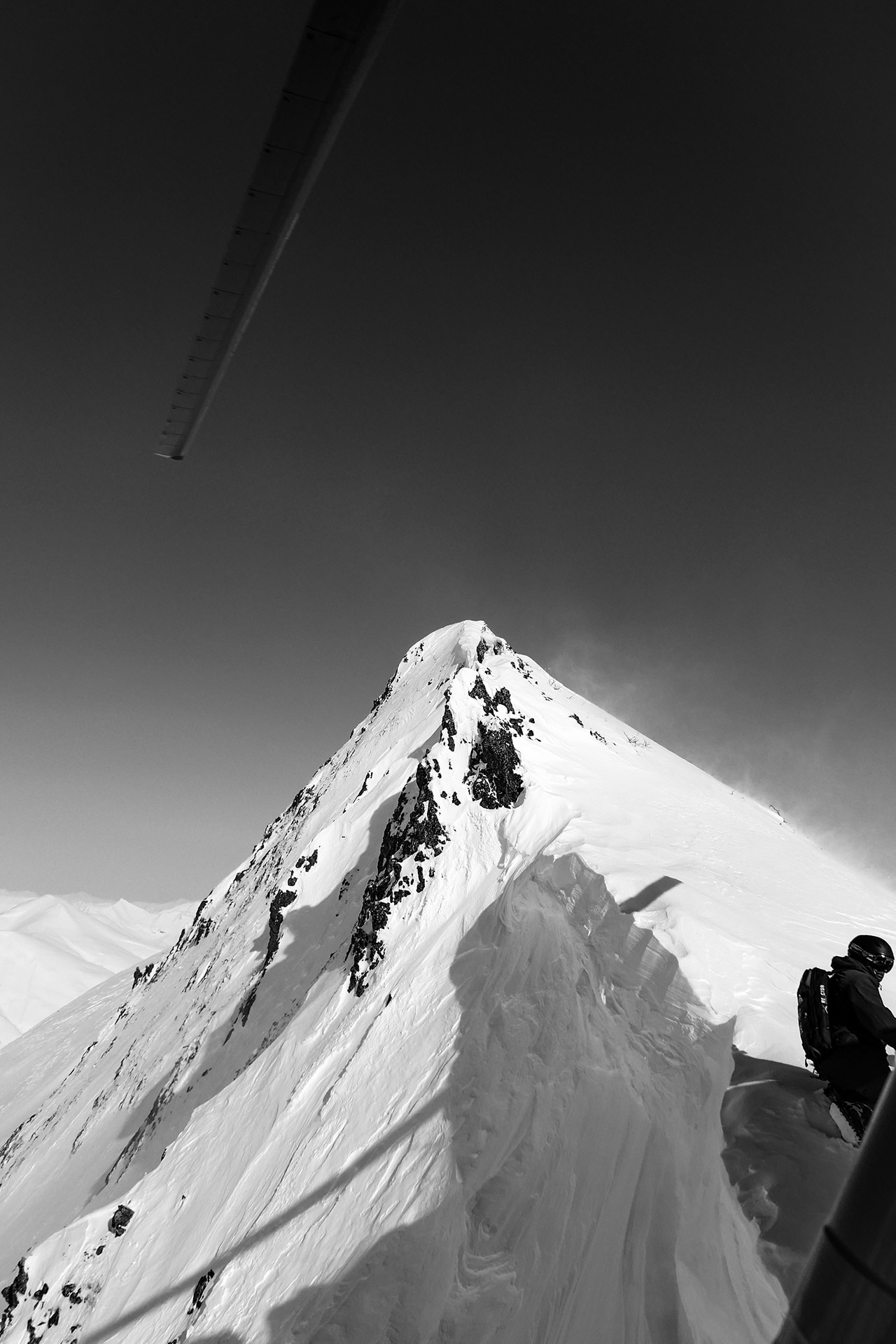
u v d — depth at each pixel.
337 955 32.66
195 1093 38.81
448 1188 10.29
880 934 18.39
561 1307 7.18
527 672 57.81
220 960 62.56
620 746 44.31
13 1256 46.25
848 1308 1.40
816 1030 6.71
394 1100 14.97
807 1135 7.66
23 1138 80.94
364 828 43.44
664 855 22.02
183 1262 20.42
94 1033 117.44
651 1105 8.96
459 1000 16.70
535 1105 10.51
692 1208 7.32
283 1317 11.47
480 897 22.19
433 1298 8.65
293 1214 14.93
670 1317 6.28
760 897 19.48
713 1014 10.63
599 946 13.80
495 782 28.41
